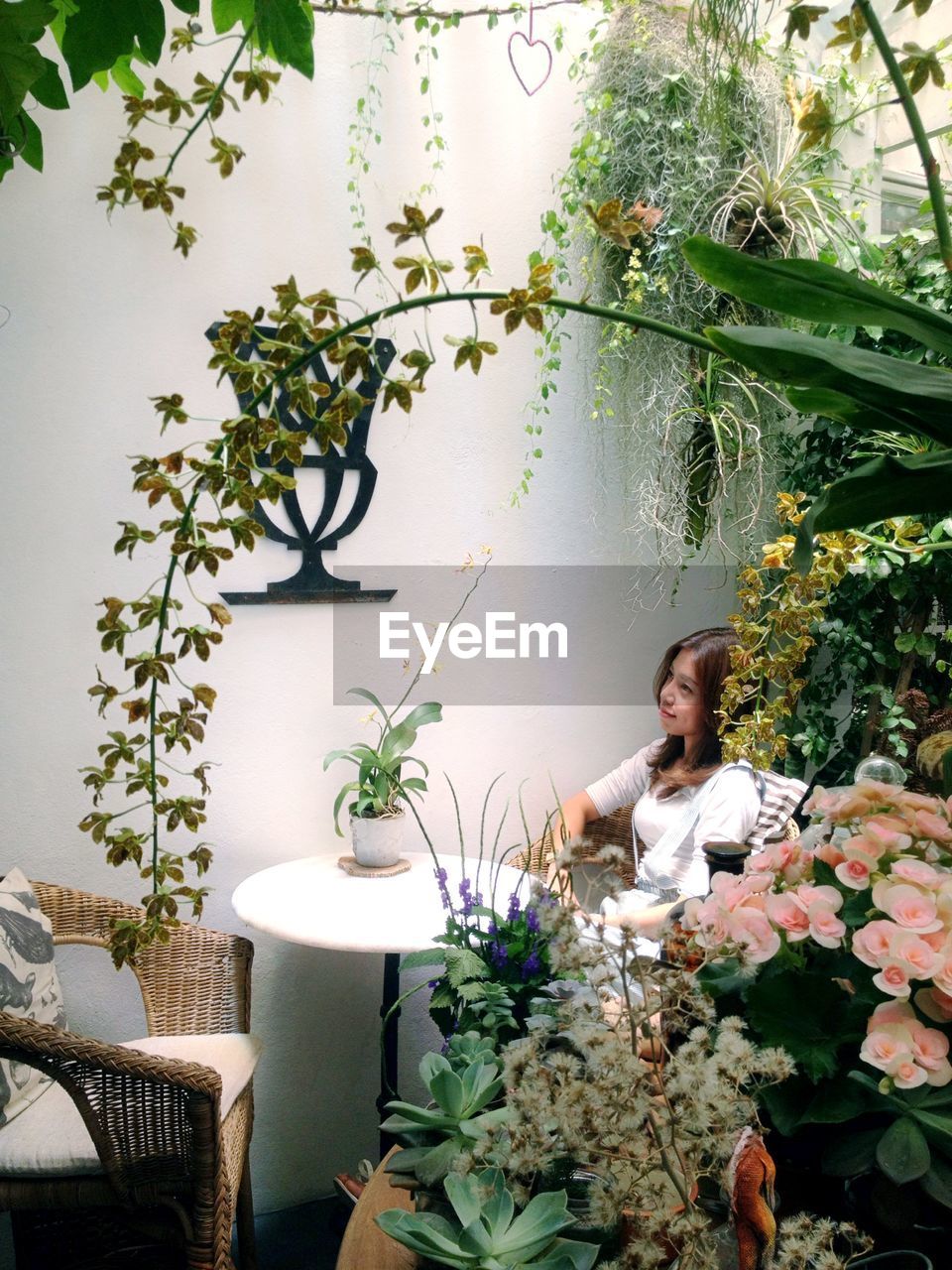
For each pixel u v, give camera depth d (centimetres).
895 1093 72
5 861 229
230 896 251
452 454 270
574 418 283
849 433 261
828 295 66
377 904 217
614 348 259
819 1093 74
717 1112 66
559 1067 72
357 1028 265
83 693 234
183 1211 169
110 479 234
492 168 267
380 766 238
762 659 116
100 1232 183
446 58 260
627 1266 64
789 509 119
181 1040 212
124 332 233
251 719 251
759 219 231
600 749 296
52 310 227
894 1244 75
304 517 253
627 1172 67
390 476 263
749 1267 70
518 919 128
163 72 230
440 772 276
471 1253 73
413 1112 90
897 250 260
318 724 260
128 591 237
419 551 269
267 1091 257
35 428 228
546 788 289
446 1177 82
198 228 238
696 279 241
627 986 73
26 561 228
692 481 262
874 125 245
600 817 283
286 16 101
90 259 230
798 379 66
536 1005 99
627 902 204
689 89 231
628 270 252
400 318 260
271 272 245
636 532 292
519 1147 69
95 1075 162
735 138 231
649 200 241
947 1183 68
